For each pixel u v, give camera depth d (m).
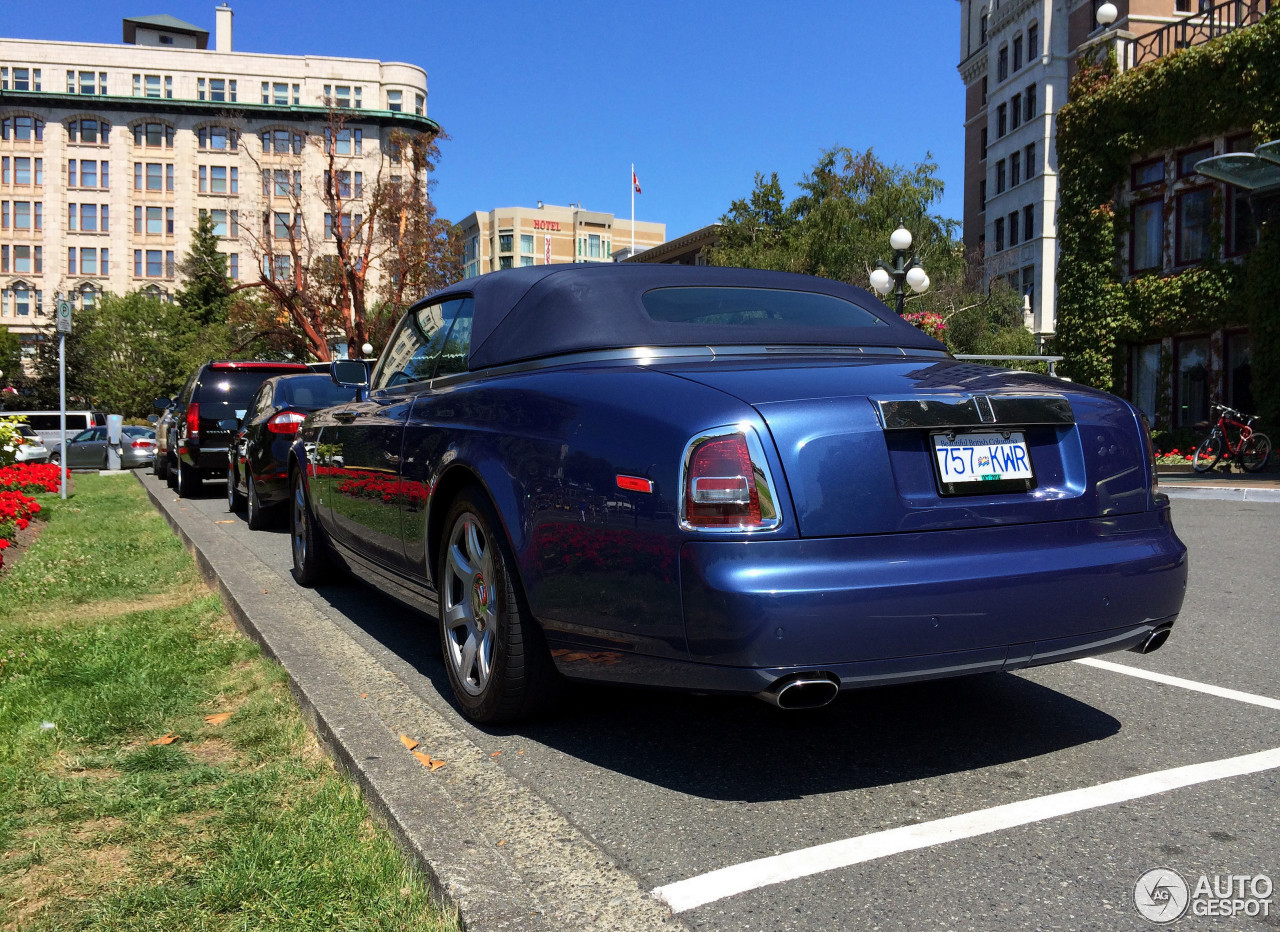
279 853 2.30
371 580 4.56
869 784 2.79
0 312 77.12
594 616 2.73
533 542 2.90
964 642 2.54
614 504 2.65
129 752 3.04
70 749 3.10
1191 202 20.91
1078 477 2.83
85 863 2.32
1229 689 3.73
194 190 77.69
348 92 78.00
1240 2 20.78
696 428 2.52
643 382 2.81
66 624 4.99
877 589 2.44
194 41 84.12
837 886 2.19
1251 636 4.64
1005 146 40.12
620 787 2.77
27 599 5.64
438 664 4.06
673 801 2.67
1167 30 22.97
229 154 77.56
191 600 5.57
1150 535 2.92
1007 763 2.94
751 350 3.22
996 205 40.91
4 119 76.69
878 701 3.58
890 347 3.50
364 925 2.02
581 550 2.75
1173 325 21.05
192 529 7.80
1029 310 34.41
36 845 2.40
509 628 3.05
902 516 2.55
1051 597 2.64
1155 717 3.38
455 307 4.07
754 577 2.39
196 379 12.27
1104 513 2.84
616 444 2.69
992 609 2.56
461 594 3.46
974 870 2.26
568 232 105.12
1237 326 20.03
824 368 2.83
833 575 2.43
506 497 3.01
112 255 77.44
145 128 77.50
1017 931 2.00
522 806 2.49
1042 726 3.28
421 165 27.77
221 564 5.95
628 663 2.69
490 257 103.19
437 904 2.12
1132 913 2.06
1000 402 2.71
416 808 2.46
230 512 10.29
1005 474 2.73
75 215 77.38
